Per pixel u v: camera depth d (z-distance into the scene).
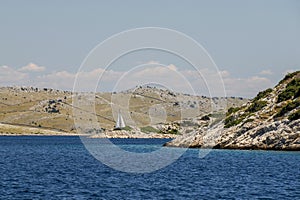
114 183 100.25
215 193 86.19
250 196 82.50
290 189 89.75
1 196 82.38
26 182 101.25
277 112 196.75
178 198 81.38
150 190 90.31
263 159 154.88
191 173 120.00
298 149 178.88
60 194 85.06
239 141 196.62
